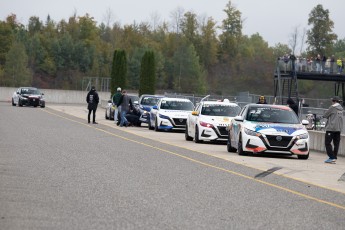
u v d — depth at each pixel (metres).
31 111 73.19
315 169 26.17
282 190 18.97
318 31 172.62
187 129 41.06
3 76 157.62
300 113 48.06
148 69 91.75
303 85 153.25
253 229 12.81
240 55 191.12
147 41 194.88
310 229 13.09
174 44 190.88
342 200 17.59
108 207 14.70
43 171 21.12
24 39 180.12
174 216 13.88
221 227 12.88
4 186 17.58
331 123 29.84
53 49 181.62
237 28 194.25
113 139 37.84
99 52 189.25
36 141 33.44
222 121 38.47
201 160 27.23
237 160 28.12
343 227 13.52
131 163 24.69
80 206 14.70
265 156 31.20
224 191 18.14
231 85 173.25
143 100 57.38
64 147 30.64
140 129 51.62
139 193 17.03
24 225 12.36
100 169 22.20
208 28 192.25
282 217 14.39
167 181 19.75
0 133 37.88
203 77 172.38
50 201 15.29
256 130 30.48
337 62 77.62
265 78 169.12
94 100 54.84
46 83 175.62
